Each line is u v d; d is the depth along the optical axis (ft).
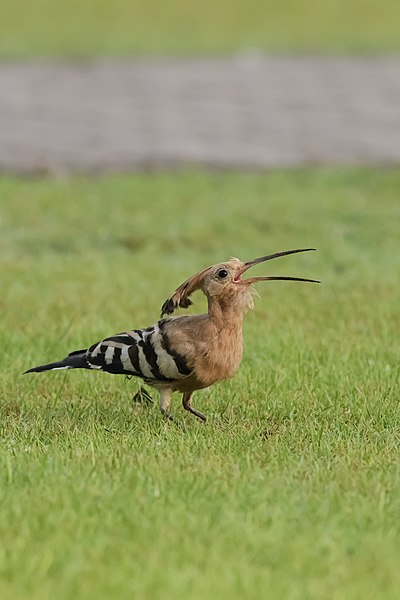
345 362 88.48
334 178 169.99
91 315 104.53
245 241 138.10
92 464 66.08
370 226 145.28
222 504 60.23
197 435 72.84
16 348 93.45
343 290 114.32
